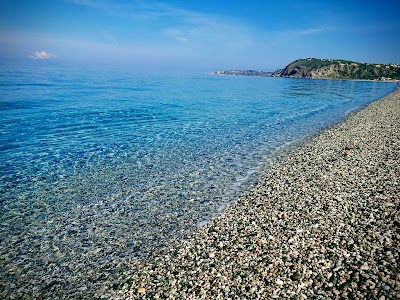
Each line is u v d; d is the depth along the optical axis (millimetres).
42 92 55625
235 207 12727
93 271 8930
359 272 7461
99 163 18391
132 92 64750
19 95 49625
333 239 9180
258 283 7551
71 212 12461
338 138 24422
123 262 9328
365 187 13508
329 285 7164
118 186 15117
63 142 22906
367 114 37531
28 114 33719
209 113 40094
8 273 8828
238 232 10430
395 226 9664
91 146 22031
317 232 9734
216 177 16562
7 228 11164
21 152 20109
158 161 19094
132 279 8461
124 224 11633
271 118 37281
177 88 85375
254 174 16984
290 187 14352
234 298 7121
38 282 8469
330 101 59906
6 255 9648
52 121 30562
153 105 45969
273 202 12766
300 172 16500
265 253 8852
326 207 11633
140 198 13859
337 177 15117
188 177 16531
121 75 152875
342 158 18422
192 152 21234
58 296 7938
